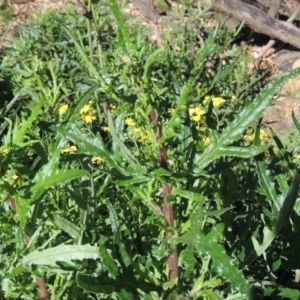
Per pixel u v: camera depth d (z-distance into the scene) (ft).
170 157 5.17
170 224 5.22
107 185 7.94
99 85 5.22
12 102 6.58
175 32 20.10
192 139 5.55
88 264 5.73
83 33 16.49
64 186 6.36
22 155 5.43
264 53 28.07
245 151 5.03
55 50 18.83
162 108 5.02
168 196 5.01
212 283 5.34
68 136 5.14
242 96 19.39
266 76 26.66
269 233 5.70
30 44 19.30
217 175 6.82
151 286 5.25
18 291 5.78
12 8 31.32
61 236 6.37
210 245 4.88
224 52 22.07
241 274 4.75
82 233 5.76
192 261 4.98
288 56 28.09
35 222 5.50
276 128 22.45
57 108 9.59
